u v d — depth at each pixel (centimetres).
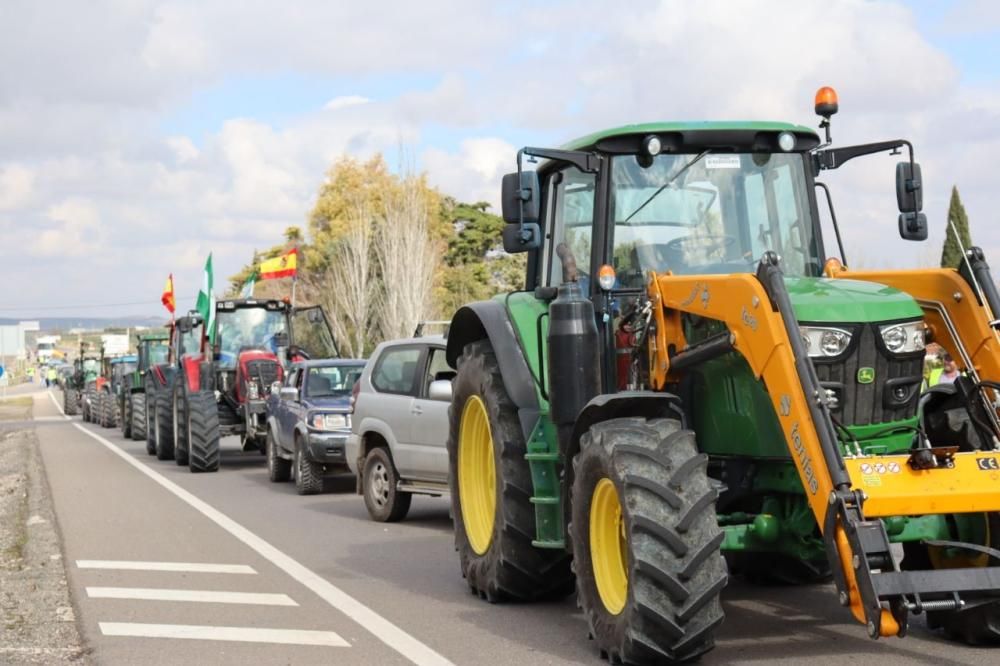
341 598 1114
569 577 1052
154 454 3284
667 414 858
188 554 1392
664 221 962
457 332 1168
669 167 968
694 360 862
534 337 1032
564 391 921
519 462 1031
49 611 1073
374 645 922
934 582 701
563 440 930
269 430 2341
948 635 870
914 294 891
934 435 860
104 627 1005
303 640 945
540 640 922
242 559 1352
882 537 706
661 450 799
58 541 1510
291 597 1123
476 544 1111
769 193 973
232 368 2788
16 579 1235
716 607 783
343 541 1495
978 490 743
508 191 942
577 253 1016
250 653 907
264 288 7212
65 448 3688
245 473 2588
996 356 839
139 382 4156
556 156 955
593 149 970
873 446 809
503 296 1103
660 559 775
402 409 1655
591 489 850
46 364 18175
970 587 704
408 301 5222
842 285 859
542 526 989
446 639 934
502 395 1050
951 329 869
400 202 5509
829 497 724
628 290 952
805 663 809
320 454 2045
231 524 1670
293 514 1795
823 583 1116
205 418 2616
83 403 6391
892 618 694
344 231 6481
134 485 2309
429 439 1605
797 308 804
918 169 956
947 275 873
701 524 780
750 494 889
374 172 7225
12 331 9438
